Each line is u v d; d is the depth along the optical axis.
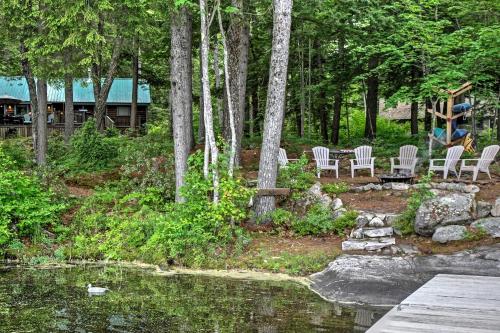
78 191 14.20
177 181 11.87
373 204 11.21
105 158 16.28
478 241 9.05
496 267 8.09
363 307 6.91
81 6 12.25
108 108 35.12
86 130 16.77
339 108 22.89
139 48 20.12
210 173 10.82
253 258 9.64
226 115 14.84
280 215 10.96
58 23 12.43
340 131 28.58
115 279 8.84
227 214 10.38
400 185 11.98
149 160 14.52
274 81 11.02
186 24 12.97
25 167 15.62
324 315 6.57
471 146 15.98
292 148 19.09
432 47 14.15
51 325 6.32
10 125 30.11
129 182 13.93
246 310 6.86
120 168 15.38
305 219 10.83
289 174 12.28
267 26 19.72
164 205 12.42
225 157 10.86
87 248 10.86
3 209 11.10
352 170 13.92
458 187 11.15
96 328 6.18
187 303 7.24
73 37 12.51
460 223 9.55
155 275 9.13
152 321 6.43
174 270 9.54
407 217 10.02
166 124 32.53
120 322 6.40
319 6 15.07
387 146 18.89
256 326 6.15
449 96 13.96
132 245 10.86
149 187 13.19
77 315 6.72
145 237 10.98
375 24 15.94
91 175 15.37
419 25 13.90
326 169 14.56
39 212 11.44
